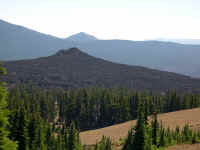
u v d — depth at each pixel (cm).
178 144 4138
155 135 3966
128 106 9581
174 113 8388
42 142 3797
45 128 4541
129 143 3228
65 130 4600
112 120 9656
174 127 5934
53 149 4294
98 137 6347
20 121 2912
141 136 2794
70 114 9562
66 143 4378
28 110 7394
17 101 8381
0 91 1252
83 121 9519
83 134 7144
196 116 7212
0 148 1187
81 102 9700
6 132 1250
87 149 4966
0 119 1234
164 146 4016
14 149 1234
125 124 7981
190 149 3631
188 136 4325
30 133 3431
